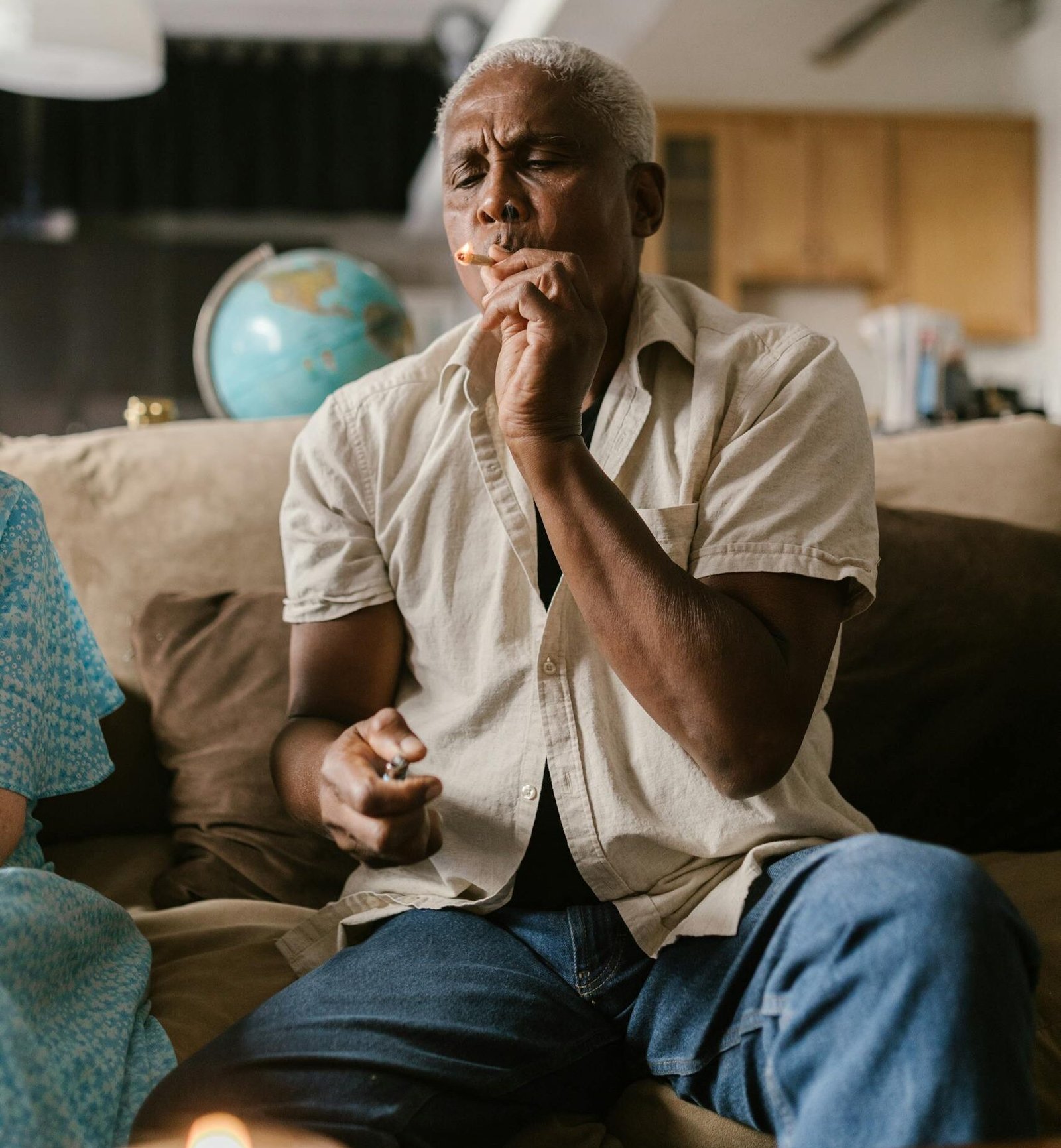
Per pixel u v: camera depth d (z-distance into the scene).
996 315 5.84
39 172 6.25
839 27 5.54
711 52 5.63
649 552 0.90
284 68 6.42
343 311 1.83
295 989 0.95
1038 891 1.19
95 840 1.43
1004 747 1.40
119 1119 0.88
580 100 1.04
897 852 0.76
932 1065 0.68
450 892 1.03
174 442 1.62
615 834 0.96
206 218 6.73
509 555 1.04
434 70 6.45
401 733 0.90
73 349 6.21
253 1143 0.77
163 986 1.08
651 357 1.10
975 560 1.47
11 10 2.56
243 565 1.55
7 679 1.04
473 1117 0.86
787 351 1.06
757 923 0.86
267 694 1.41
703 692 0.88
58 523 1.54
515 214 1.03
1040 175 5.83
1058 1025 0.99
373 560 1.11
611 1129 0.95
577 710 0.99
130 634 1.51
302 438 1.18
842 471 1.00
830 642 0.95
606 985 0.96
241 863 1.32
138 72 3.05
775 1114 0.79
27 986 0.87
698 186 5.62
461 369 1.10
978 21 5.84
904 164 5.75
